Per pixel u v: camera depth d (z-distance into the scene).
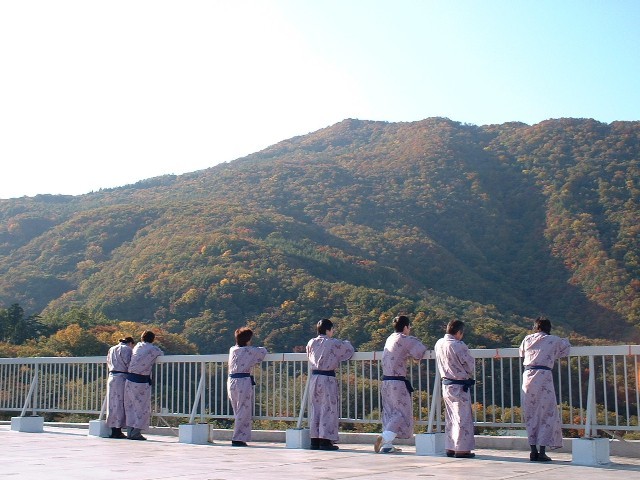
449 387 9.15
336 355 10.38
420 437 9.53
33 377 14.02
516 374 10.18
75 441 11.49
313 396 10.34
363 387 10.55
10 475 7.42
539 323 8.88
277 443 11.34
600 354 8.80
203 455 9.35
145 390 12.04
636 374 8.58
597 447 8.34
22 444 10.91
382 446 9.66
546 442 8.53
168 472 7.61
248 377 11.08
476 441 10.12
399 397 9.73
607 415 8.71
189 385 12.05
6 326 41.66
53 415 15.98
